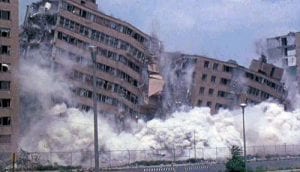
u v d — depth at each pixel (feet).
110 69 387.55
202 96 438.40
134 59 407.44
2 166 300.40
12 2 344.90
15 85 339.36
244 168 204.54
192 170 265.54
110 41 389.80
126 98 398.21
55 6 371.15
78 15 375.04
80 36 374.63
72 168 303.89
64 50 367.25
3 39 339.16
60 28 366.84
